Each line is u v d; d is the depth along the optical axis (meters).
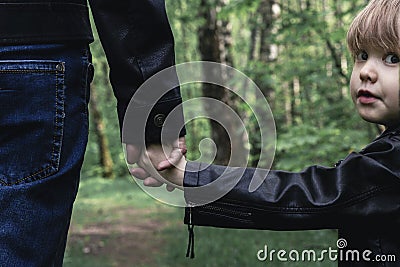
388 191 1.89
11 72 2.00
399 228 1.94
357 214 1.89
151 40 2.14
